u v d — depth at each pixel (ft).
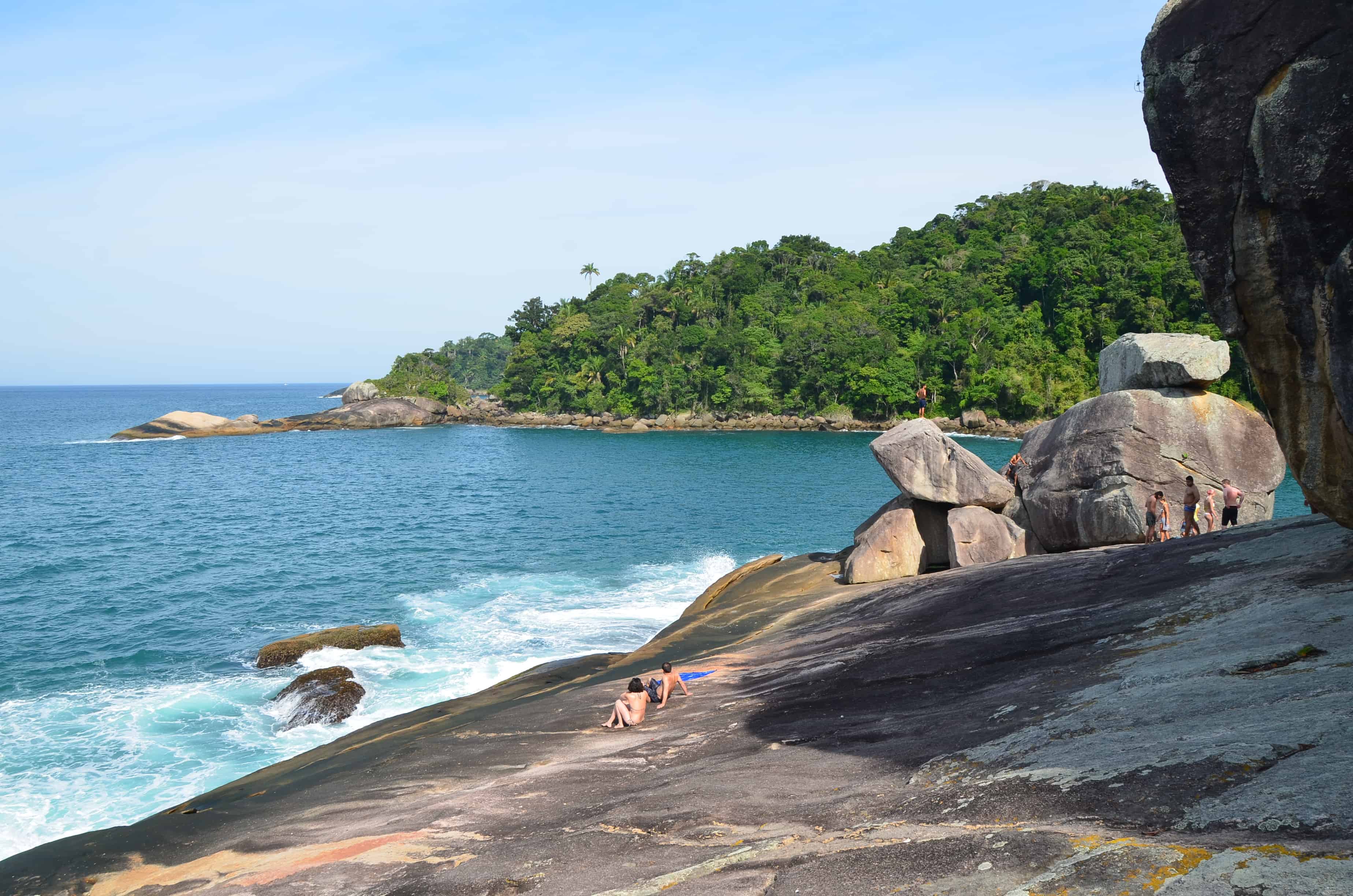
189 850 27.94
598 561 115.96
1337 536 31.81
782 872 14.79
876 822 16.87
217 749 53.47
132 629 82.99
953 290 456.86
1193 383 62.34
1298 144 20.93
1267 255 22.21
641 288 581.53
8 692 64.44
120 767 50.90
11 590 100.37
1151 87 23.40
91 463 278.05
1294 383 22.91
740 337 466.70
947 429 395.55
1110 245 416.87
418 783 32.78
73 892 25.27
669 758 29.09
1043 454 68.03
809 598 67.56
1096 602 35.68
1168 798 13.37
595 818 22.35
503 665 68.08
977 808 15.70
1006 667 29.35
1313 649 19.57
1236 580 30.55
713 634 62.44
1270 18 21.07
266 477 239.91
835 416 423.64
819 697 33.30
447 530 144.25
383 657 70.44
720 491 200.64
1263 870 10.04
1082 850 12.21
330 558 119.14
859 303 488.85
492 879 18.90
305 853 24.67
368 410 476.13
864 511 166.50
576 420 485.97
